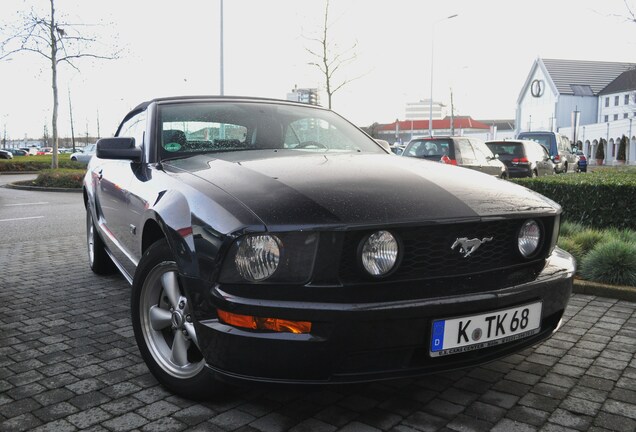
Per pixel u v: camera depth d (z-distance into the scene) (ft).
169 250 8.72
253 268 7.09
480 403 8.70
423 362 7.55
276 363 7.09
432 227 7.44
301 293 7.04
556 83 257.75
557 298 8.66
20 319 13.15
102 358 10.69
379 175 8.79
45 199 47.57
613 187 22.35
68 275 17.74
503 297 7.78
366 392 9.08
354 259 7.14
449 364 7.63
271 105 13.08
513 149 50.80
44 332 12.21
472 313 7.62
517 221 8.18
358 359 7.27
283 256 7.05
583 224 23.15
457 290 7.58
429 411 8.45
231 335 7.17
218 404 8.68
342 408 8.54
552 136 70.69
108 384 9.50
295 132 12.29
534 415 8.30
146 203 9.59
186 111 12.02
